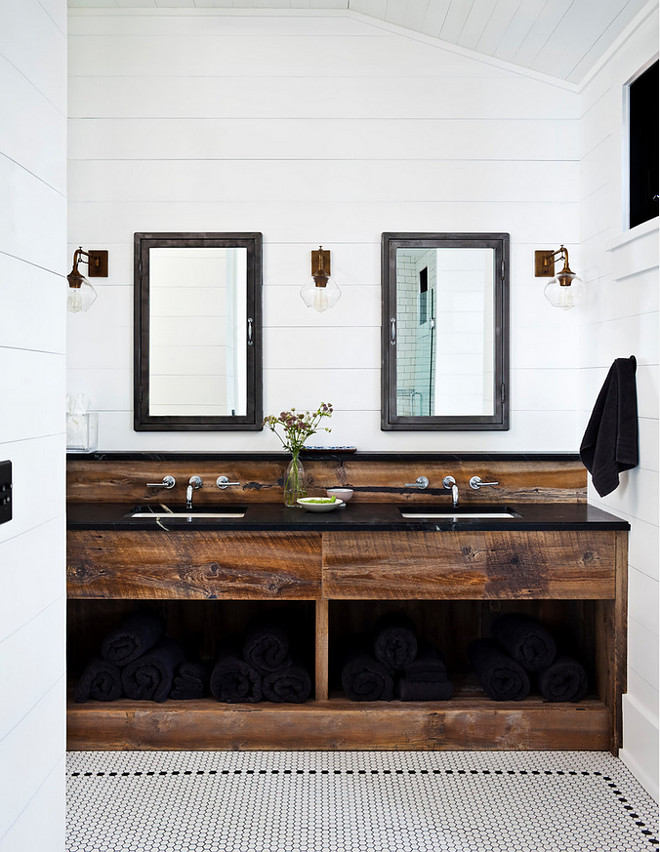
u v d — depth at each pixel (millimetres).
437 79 3164
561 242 3182
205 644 3158
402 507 3033
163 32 3146
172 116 3152
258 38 3156
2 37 1296
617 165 2742
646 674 2496
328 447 3131
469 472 3119
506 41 2977
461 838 2162
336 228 3174
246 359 3160
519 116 3168
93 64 3139
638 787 2453
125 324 3170
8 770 1325
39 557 1485
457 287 3178
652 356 2465
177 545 2646
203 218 3162
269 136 3160
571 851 2104
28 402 1424
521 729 2701
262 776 2514
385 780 2492
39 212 1474
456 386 3182
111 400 3178
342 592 2660
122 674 2754
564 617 3172
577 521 2656
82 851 2088
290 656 2775
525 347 3195
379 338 3186
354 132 3166
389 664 2783
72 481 3098
